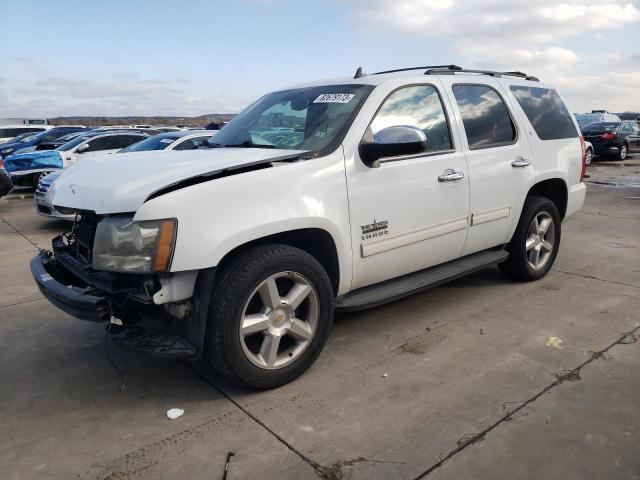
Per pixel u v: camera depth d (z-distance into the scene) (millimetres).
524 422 2830
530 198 4984
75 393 3301
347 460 2564
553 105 5348
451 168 4066
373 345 3857
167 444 2738
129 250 2732
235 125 4348
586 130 20766
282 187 3102
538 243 5141
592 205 10102
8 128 29953
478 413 2934
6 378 3521
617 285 5109
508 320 4270
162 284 2807
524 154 4750
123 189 2859
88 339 4133
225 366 3004
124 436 2822
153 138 10078
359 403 3074
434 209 3963
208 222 2814
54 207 3357
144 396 3232
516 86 4988
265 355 3158
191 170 2959
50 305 4938
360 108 3639
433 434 2750
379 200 3586
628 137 21438
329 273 3541
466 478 2416
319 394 3189
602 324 4152
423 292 4988
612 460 2514
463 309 4535
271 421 2916
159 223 2715
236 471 2510
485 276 5445
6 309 4848
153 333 3035
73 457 2656
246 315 3096
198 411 3045
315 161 3301
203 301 2885
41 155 13500
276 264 3053
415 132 3334
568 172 5281
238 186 2945
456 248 4266
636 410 2926
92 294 2953
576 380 3271
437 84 4195
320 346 3391
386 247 3674
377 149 3400
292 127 3840
